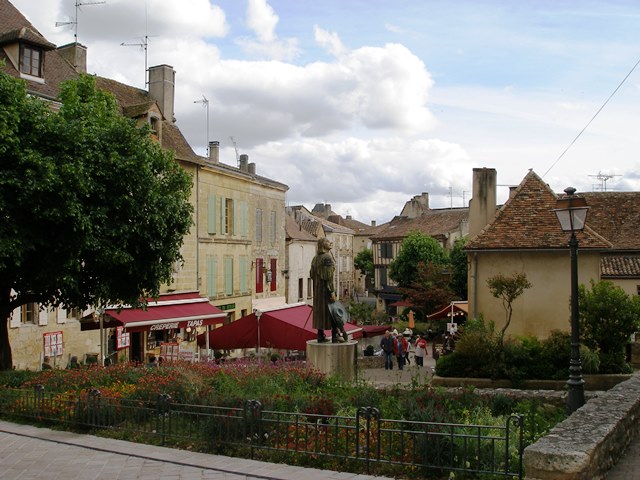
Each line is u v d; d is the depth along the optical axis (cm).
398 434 1022
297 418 1003
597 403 1097
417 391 1417
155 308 2491
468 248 2361
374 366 3052
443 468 888
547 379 1864
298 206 8431
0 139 1524
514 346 1917
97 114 1834
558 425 924
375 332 3017
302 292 5762
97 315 2259
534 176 2555
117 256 1716
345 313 1809
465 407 1301
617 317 1880
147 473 936
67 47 3038
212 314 2658
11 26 2531
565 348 1875
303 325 2281
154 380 1375
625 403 1098
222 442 1047
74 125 1647
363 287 10300
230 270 3828
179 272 3219
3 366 1769
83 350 2600
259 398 1202
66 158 1606
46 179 1532
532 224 2384
